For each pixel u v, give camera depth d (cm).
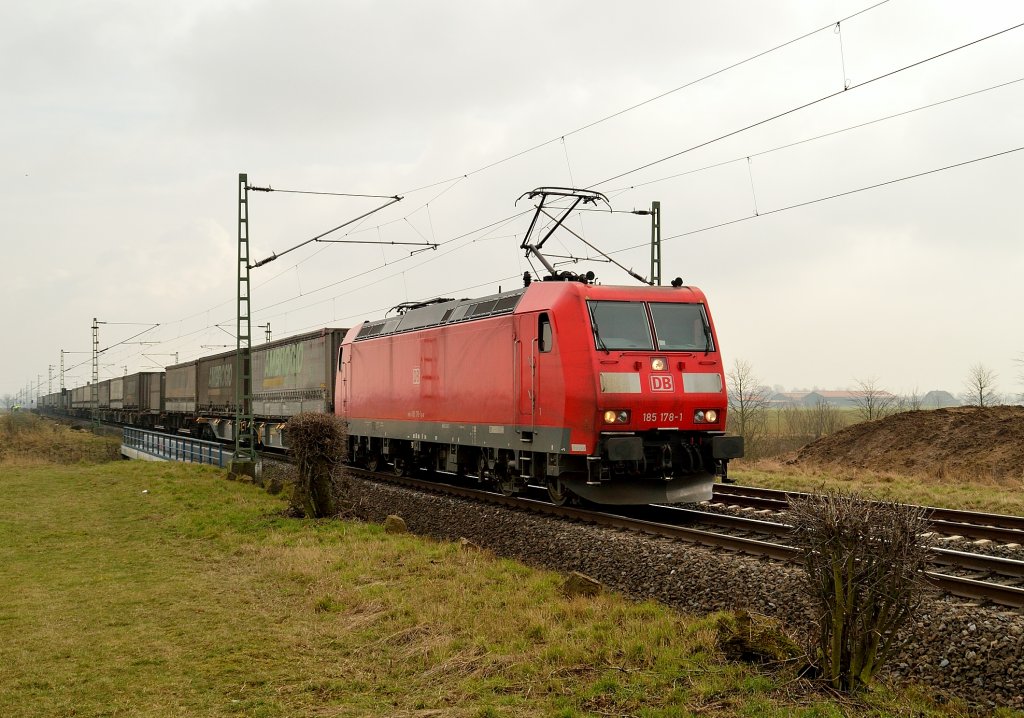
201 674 776
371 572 1145
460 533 1493
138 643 873
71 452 5094
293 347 3203
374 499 1875
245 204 2398
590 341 1412
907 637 741
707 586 961
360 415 2423
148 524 1673
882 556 649
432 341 1962
